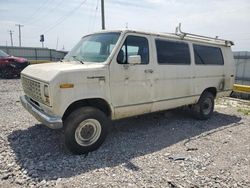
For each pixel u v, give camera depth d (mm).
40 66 4723
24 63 15914
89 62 4637
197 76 6266
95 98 4328
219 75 7027
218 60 7008
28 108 4699
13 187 3234
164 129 5926
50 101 3857
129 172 3719
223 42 7277
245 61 17438
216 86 6996
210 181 3531
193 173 3746
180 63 5789
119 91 4605
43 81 3951
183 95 5961
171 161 4141
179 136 5461
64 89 3891
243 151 4699
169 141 5117
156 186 3355
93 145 4398
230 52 7492
